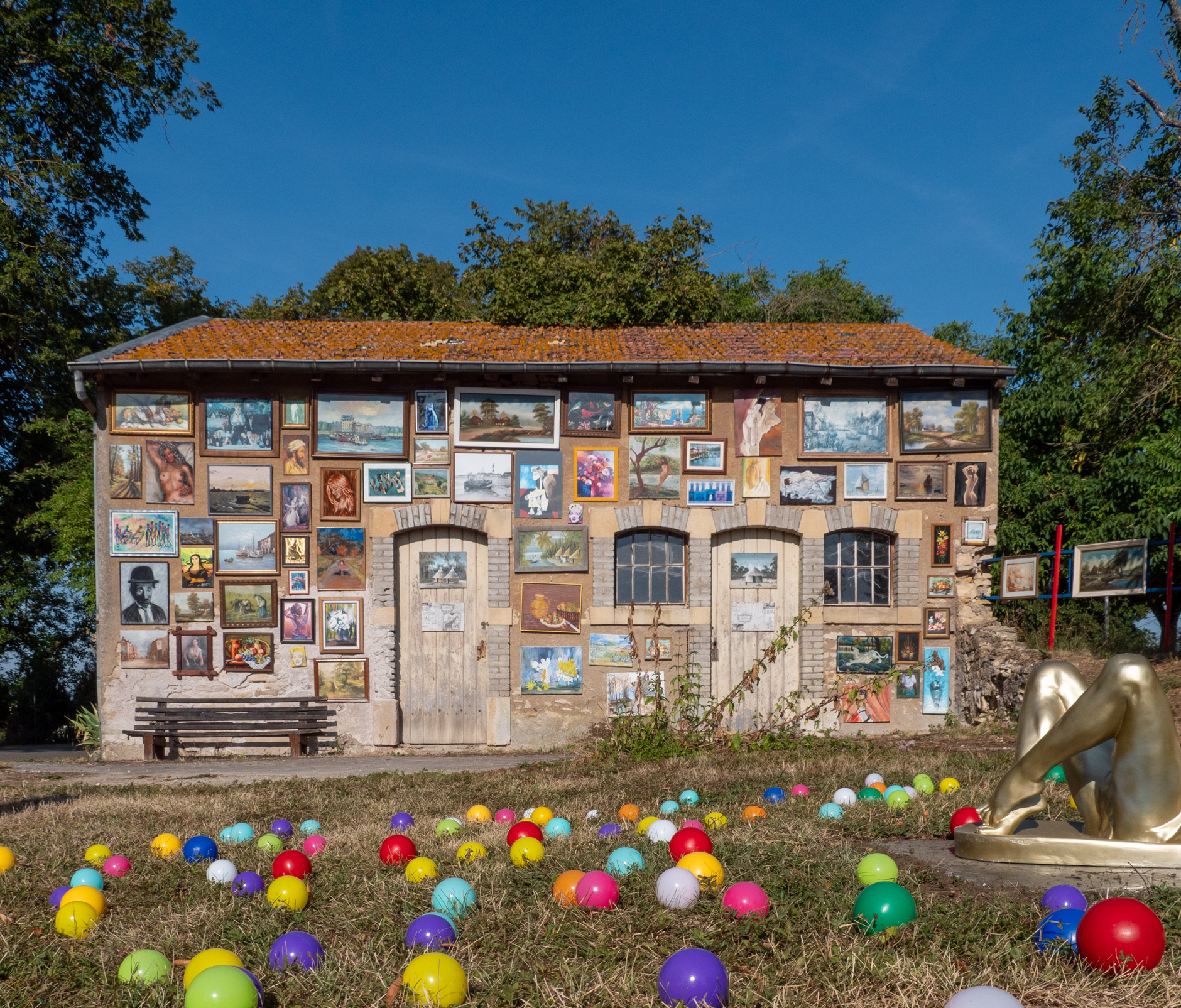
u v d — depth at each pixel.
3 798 9.09
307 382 12.73
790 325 15.75
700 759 10.15
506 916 4.23
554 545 12.84
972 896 4.16
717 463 12.94
